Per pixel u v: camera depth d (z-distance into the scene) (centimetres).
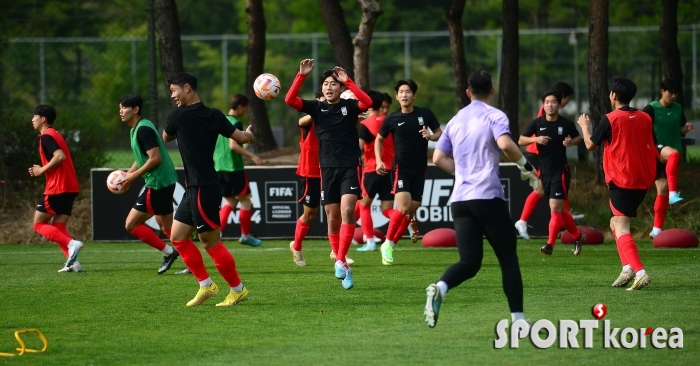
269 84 2041
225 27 10594
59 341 1446
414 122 2420
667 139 2791
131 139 2181
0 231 3403
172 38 3841
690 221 3195
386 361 1272
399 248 2930
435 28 9356
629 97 1898
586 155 3850
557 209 2544
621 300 1752
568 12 9112
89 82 7525
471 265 1402
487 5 9512
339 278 1975
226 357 1315
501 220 1399
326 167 2105
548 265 2372
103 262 2608
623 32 7994
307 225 2411
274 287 2019
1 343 1447
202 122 1722
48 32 8194
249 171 3244
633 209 1917
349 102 2105
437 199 3188
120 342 1431
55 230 2369
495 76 8506
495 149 1411
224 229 3244
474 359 1277
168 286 2073
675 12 3675
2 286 2092
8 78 7050
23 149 3759
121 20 8825
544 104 2594
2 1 4297
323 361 1277
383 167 2500
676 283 1991
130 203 3244
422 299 1819
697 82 7212
